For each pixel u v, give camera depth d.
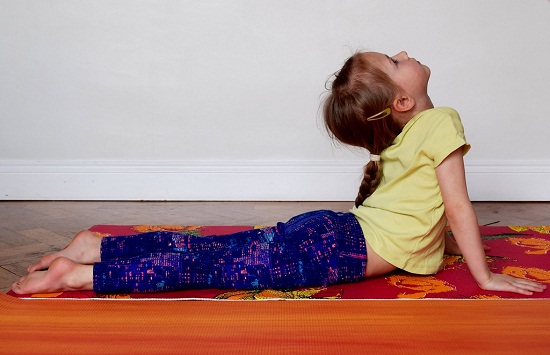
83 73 2.96
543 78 2.87
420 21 2.86
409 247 1.52
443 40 2.87
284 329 1.20
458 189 1.43
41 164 3.01
